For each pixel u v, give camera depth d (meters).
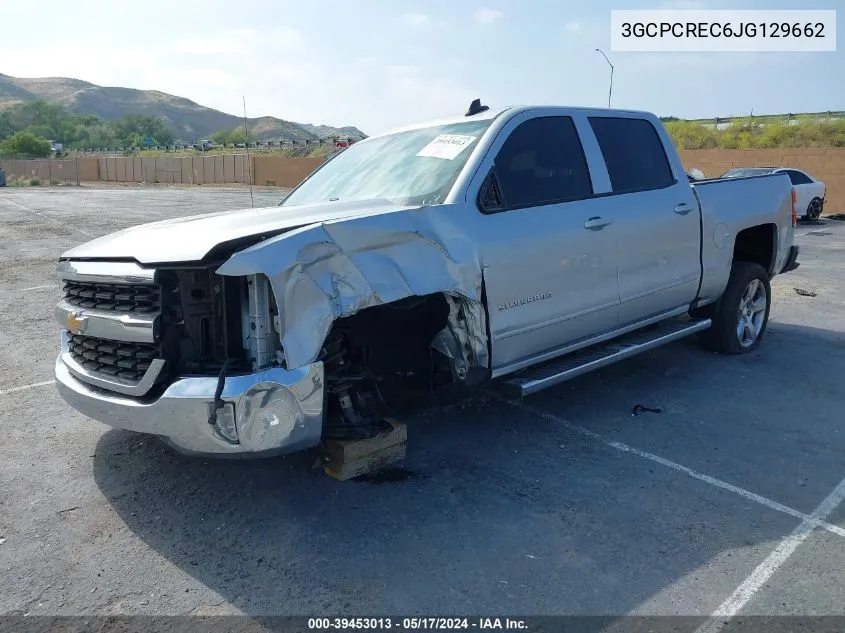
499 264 4.09
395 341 4.09
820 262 12.91
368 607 2.95
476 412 5.15
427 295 4.05
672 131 38.34
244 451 3.28
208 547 3.40
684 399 5.42
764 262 6.86
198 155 59.62
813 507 3.78
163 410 3.29
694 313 6.46
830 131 33.41
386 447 4.11
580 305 4.68
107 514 3.72
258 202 27.19
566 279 4.54
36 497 3.91
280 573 3.19
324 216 3.76
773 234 6.71
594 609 2.92
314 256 3.32
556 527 3.56
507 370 4.30
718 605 2.95
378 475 4.12
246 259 3.16
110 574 3.20
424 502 3.81
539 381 4.37
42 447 4.58
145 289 3.40
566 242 4.51
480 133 4.48
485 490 3.95
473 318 4.04
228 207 24.59
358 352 3.93
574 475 4.14
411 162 4.60
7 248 13.87
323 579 3.14
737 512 3.72
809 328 7.74
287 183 50.22
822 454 4.45
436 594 3.03
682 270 5.57
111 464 4.31
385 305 3.94
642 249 5.13
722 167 29.78
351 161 5.16
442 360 4.35
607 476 4.12
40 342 7.17
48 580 3.16
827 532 3.53
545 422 4.96
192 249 3.29
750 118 38.91
